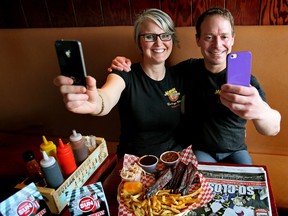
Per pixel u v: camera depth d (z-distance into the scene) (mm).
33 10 1657
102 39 1523
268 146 1467
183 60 1452
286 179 1261
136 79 1274
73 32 1563
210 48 1165
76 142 966
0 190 1033
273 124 993
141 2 1478
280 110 1389
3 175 1159
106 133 1730
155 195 795
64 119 1790
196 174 884
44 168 818
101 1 1526
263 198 815
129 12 1516
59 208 841
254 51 1332
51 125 1839
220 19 1120
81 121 1751
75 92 800
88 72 1618
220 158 1302
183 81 1327
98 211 721
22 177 1125
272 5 1314
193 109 1332
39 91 1760
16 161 1284
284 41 1275
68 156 891
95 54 1564
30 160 895
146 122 1313
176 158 952
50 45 1617
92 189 721
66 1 1578
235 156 1271
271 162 1386
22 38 1647
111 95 1096
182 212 755
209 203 807
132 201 792
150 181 897
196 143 1359
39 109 1816
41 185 890
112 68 1257
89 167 996
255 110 833
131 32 1469
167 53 1266
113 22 1564
